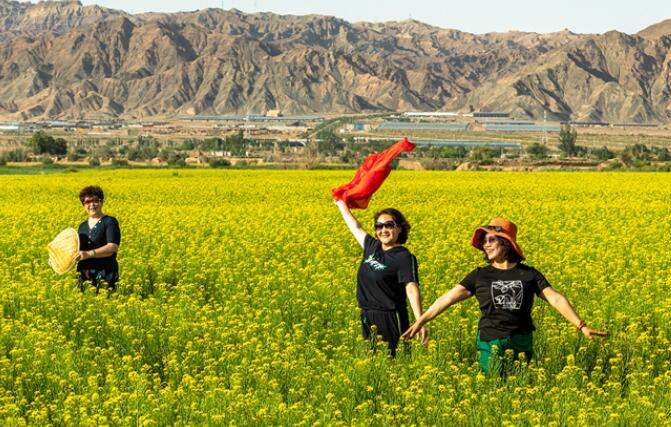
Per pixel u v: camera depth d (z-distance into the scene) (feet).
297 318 38.06
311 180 170.91
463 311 38.45
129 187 140.36
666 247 62.59
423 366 29.17
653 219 86.33
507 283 29.12
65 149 568.82
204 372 29.76
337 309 38.78
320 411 25.21
